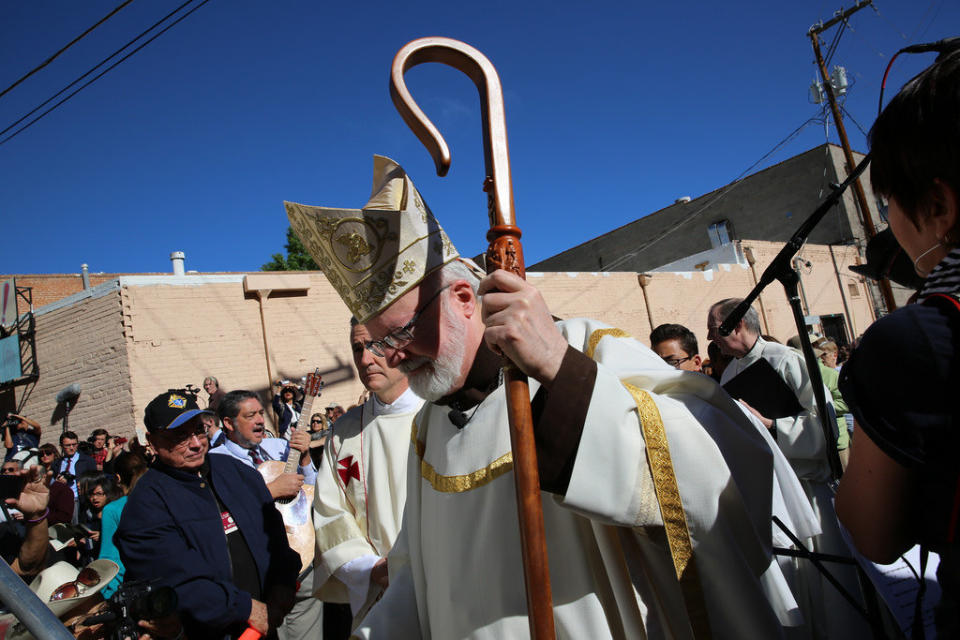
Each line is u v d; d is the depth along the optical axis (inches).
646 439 48.1
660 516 49.4
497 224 47.0
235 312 421.4
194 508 107.7
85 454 309.0
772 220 941.8
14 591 53.8
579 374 47.0
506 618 55.1
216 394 375.9
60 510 172.2
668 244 1069.1
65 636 52.9
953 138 36.5
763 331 748.6
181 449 110.0
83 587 100.9
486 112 47.7
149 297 396.5
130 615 89.7
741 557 49.0
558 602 55.1
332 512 108.6
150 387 388.2
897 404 36.8
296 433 167.6
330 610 159.2
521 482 43.9
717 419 52.9
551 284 602.9
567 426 46.4
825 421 81.0
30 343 444.8
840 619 116.3
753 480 52.6
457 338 62.1
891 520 40.3
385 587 94.3
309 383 174.6
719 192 999.6
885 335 37.6
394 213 60.7
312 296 448.5
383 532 104.4
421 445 72.0
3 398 459.8
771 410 126.3
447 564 60.8
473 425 61.9
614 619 55.2
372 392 116.6
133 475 199.3
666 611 53.2
